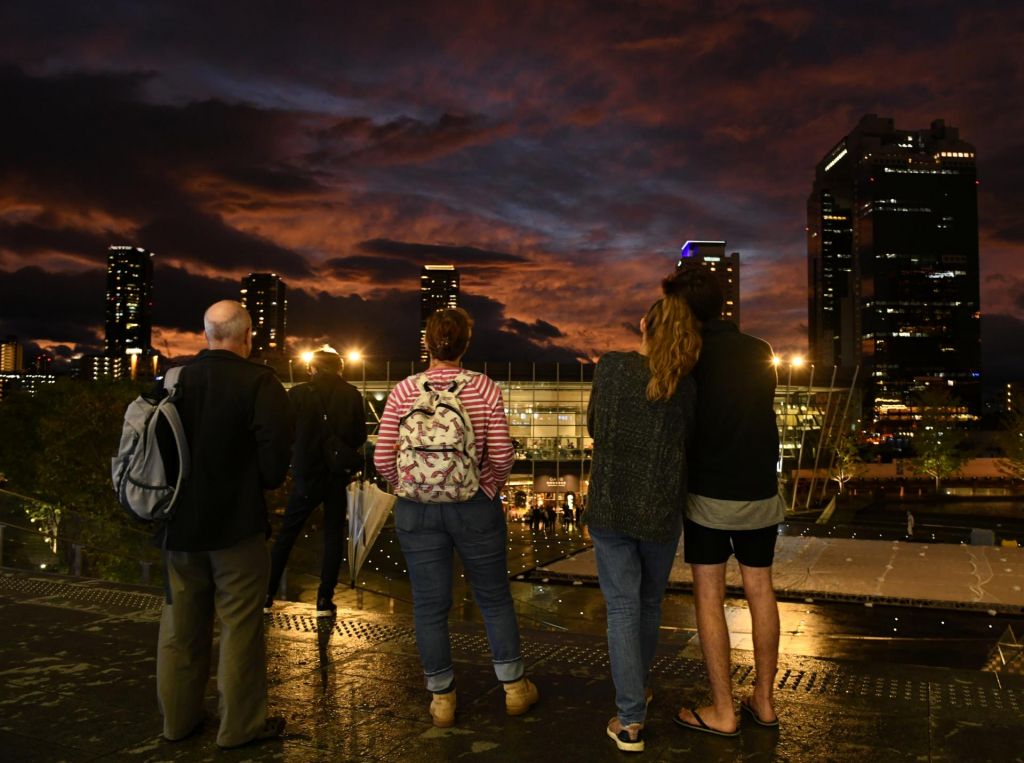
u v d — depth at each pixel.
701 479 3.37
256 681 3.36
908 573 20.58
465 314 3.67
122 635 4.96
